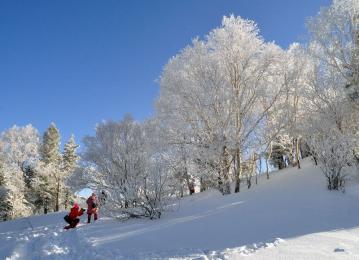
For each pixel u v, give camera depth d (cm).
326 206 1191
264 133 2338
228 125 2172
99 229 1171
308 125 2027
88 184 2612
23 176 4725
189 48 2444
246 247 690
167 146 2328
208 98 2178
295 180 2031
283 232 825
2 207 4362
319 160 1642
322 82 2039
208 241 794
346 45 1995
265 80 2358
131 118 2606
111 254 722
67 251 818
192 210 1454
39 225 1817
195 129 2283
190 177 2633
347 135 1711
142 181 1345
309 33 2092
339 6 2017
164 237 877
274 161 3616
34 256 789
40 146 5056
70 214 1351
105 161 2319
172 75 2409
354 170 1803
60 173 4538
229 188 2170
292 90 2455
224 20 2395
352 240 698
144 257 672
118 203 1388
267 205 1302
